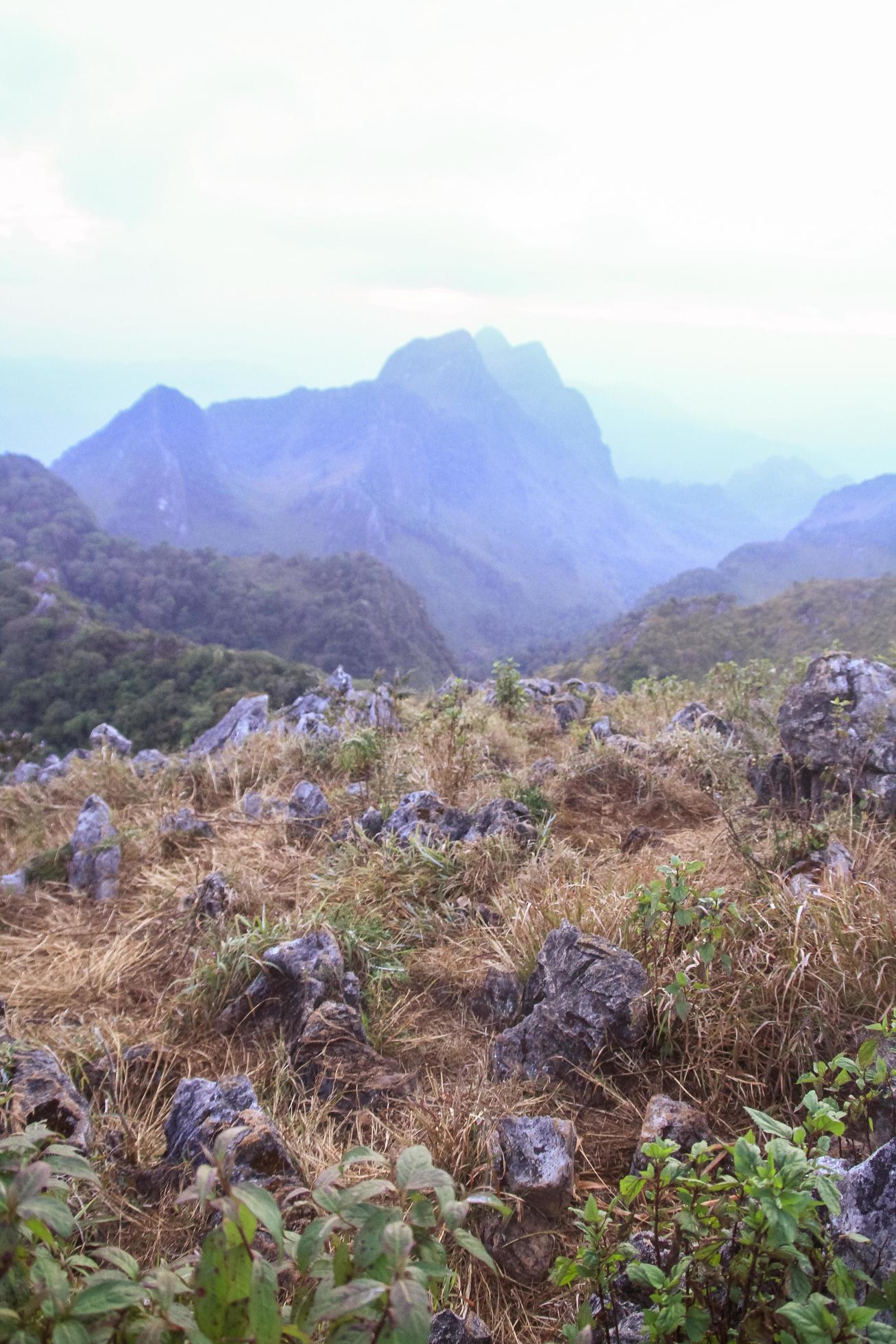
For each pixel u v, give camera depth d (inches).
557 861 189.9
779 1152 68.2
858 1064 95.0
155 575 7308.1
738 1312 73.2
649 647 4655.5
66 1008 162.9
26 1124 109.7
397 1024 146.9
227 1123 110.8
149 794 299.3
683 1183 76.1
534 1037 130.2
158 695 1914.4
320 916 174.7
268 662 1971.0
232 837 243.8
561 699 385.7
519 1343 88.4
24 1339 50.4
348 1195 57.6
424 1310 48.6
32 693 2610.7
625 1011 126.2
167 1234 98.9
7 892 225.1
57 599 3769.7
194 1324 51.4
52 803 318.7
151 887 217.5
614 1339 81.0
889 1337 58.6
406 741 301.4
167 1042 146.7
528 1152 103.7
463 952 165.0
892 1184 79.2
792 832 183.6
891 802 185.3
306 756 302.0
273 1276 51.1
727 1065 121.6
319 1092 127.5
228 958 159.5
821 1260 71.1
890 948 126.3
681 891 131.3
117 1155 114.8
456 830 212.5
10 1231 53.4
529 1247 96.8
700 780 247.6
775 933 137.9
